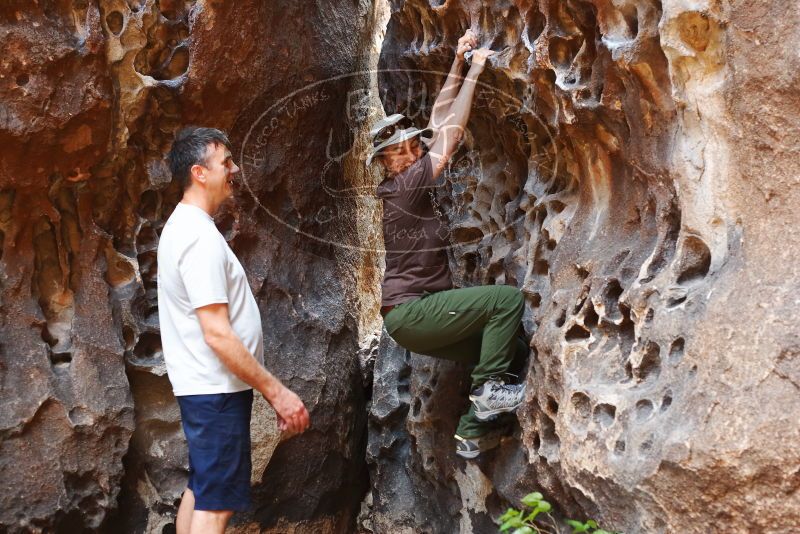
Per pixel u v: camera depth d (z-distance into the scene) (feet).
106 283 11.08
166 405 11.57
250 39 11.40
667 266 8.25
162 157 11.32
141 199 11.42
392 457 13.47
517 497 10.08
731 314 7.20
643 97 8.40
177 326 8.75
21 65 9.71
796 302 6.85
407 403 13.29
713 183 7.74
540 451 9.41
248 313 8.92
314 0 12.68
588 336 9.12
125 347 11.19
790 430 6.58
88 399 10.68
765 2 7.11
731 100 7.46
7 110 9.74
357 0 14.05
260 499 12.41
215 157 8.93
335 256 13.73
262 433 12.19
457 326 9.62
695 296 7.73
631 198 9.14
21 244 10.52
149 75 10.87
